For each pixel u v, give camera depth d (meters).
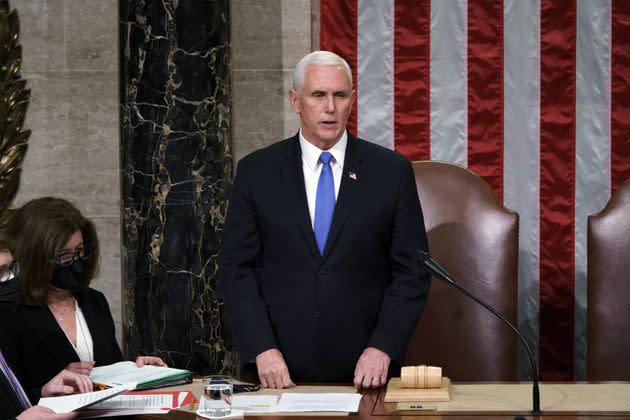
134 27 18.30
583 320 19.23
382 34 19.14
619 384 12.16
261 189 13.20
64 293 12.92
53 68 19.69
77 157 19.78
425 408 10.87
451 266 16.42
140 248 18.53
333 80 12.80
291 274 12.97
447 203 16.50
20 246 12.26
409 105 19.19
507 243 16.34
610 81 18.95
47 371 12.49
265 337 12.54
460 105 19.16
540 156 19.11
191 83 18.22
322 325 12.87
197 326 18.44
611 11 18.88
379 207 13.04
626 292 16.05
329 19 19.16
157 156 18.36
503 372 16.31
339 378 12.95
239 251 13.20
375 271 13.12
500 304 16.31
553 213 19.16
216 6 18.22
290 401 11.30
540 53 19.00
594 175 19.06
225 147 18.47
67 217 12.34
